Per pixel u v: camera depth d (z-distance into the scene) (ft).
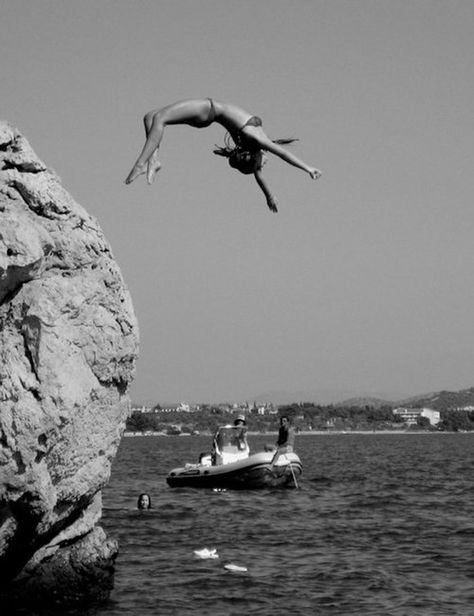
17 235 41.06
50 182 45.16
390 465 246.88
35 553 48.65
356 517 103.76
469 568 70.59
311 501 122.52
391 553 77.56
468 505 118.73
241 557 74.49
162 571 67.15
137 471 212.43
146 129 34.09
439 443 590.14
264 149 34.40
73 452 46.06
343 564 71.87
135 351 49.78
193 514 104.73
